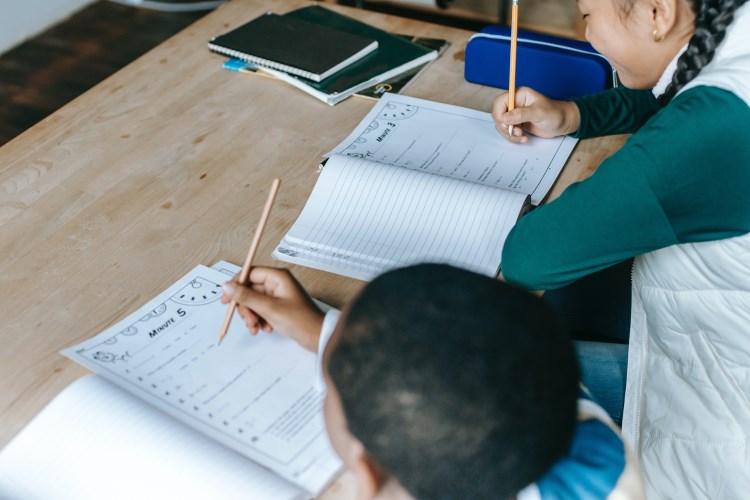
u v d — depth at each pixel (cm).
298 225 120
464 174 130
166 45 166
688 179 98
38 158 135
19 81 309
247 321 102
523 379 59
